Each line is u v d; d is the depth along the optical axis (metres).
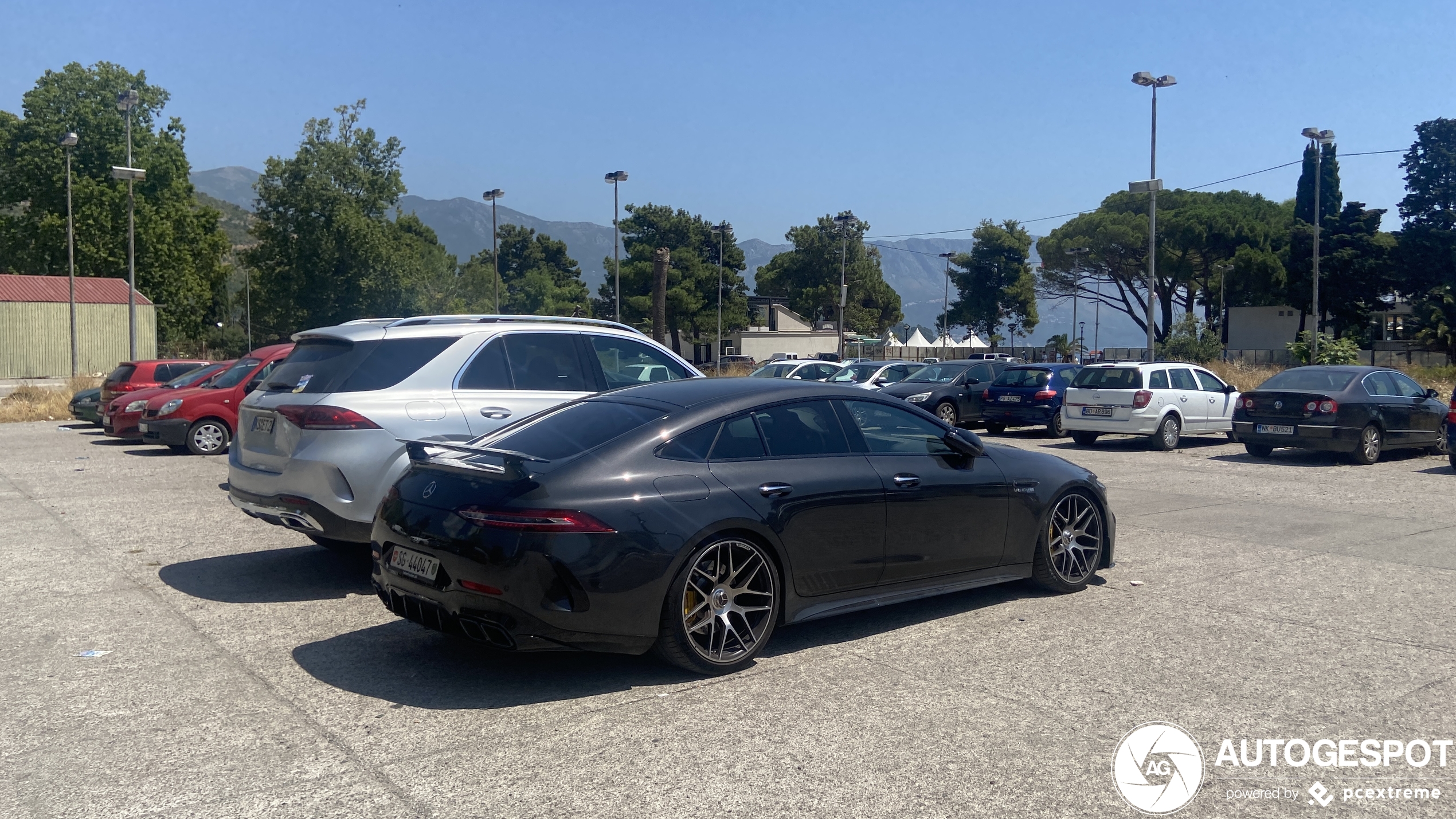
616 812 3.42
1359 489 11.73
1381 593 6.54
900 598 5.64
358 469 6.34
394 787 3.63
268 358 16.09
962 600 6.39
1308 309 62.06
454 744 4.03
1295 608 6.17
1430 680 4.79
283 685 4.78
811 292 92.56
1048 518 6.34
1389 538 8.56
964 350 83.44
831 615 5.35
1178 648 5.32
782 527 5.06
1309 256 61.19
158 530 8.96
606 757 3.90
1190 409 17.22
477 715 4.37
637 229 94.06
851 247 93.62
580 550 4.50
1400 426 14.80
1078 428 17.53
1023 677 4.84
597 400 5.62
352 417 6.38
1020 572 6.26
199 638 5.57
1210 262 65.25
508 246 118.12
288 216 60.50
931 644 5.43
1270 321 66.38
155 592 6.66
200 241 63.56
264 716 4.36
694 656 4.80
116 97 58.34
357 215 60.03
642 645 4.70
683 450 4.99
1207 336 53.00
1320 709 4.41
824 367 24.08
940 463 5.88
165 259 59.94
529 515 4.48
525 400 7.06
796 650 5.34
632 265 82.38
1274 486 12.05
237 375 15.94
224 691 4.69
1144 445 17.84
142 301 54.75
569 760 3.87
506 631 4.47
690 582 4.83
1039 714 4.35
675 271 80.38
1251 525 9.22
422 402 6.66
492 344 7.14
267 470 6.60
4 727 4.23
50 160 57.19
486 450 4.94
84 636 5.63
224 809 3.45
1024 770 3.76
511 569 4.42
